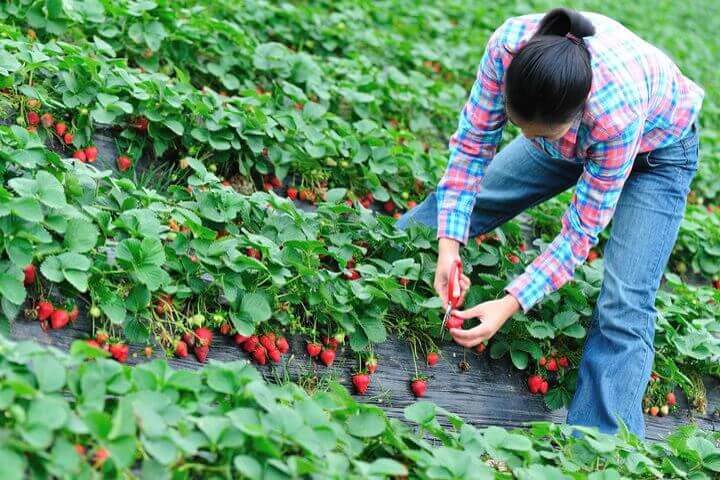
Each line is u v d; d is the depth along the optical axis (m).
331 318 3.35
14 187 2.79
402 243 3.75
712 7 11.46
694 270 4.85
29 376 2.25
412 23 6.84
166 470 2.24
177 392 2.46
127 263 2.89
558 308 3.76
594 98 2.79
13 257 2.71
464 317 3.16
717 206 5.94
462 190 3.35
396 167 4.32
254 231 3.53
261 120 4.01
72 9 4.23
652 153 3.28
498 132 3.23
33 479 2.07
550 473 2.64
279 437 2.36
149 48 4.46
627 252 3.30
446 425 3.43
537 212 4.54
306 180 4.21
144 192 3.27
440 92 5.52
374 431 2.61
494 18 7.82
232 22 5.25
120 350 2.85
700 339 3.82
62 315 2.81
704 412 3.98
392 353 3.49
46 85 3.74
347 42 5.71
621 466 2.93
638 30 9.07
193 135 3.85
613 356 3.28
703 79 8.25
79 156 3.63
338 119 4.42
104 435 2.17
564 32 2.75
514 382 3.69
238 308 3.11
